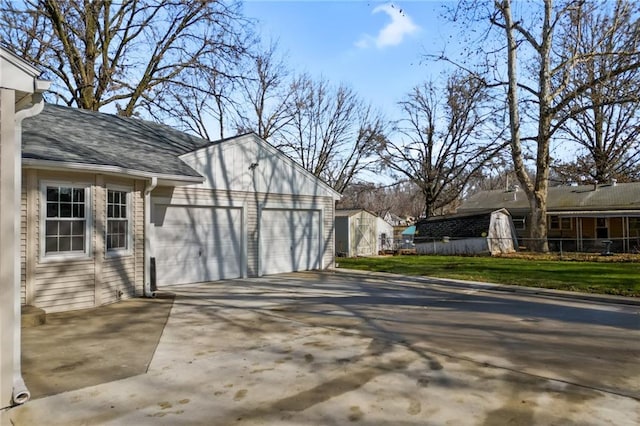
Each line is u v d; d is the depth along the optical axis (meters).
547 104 20.23
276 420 3.44
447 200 35.38
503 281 12.08
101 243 8.37
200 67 18.11
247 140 13.01
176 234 11.38
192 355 5.22
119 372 4.60
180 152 11.78
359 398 3.88
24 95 4.03
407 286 11.58
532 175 42.56
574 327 6.81
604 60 18.23
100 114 12.45
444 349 5.49
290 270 14.51
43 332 6.32
